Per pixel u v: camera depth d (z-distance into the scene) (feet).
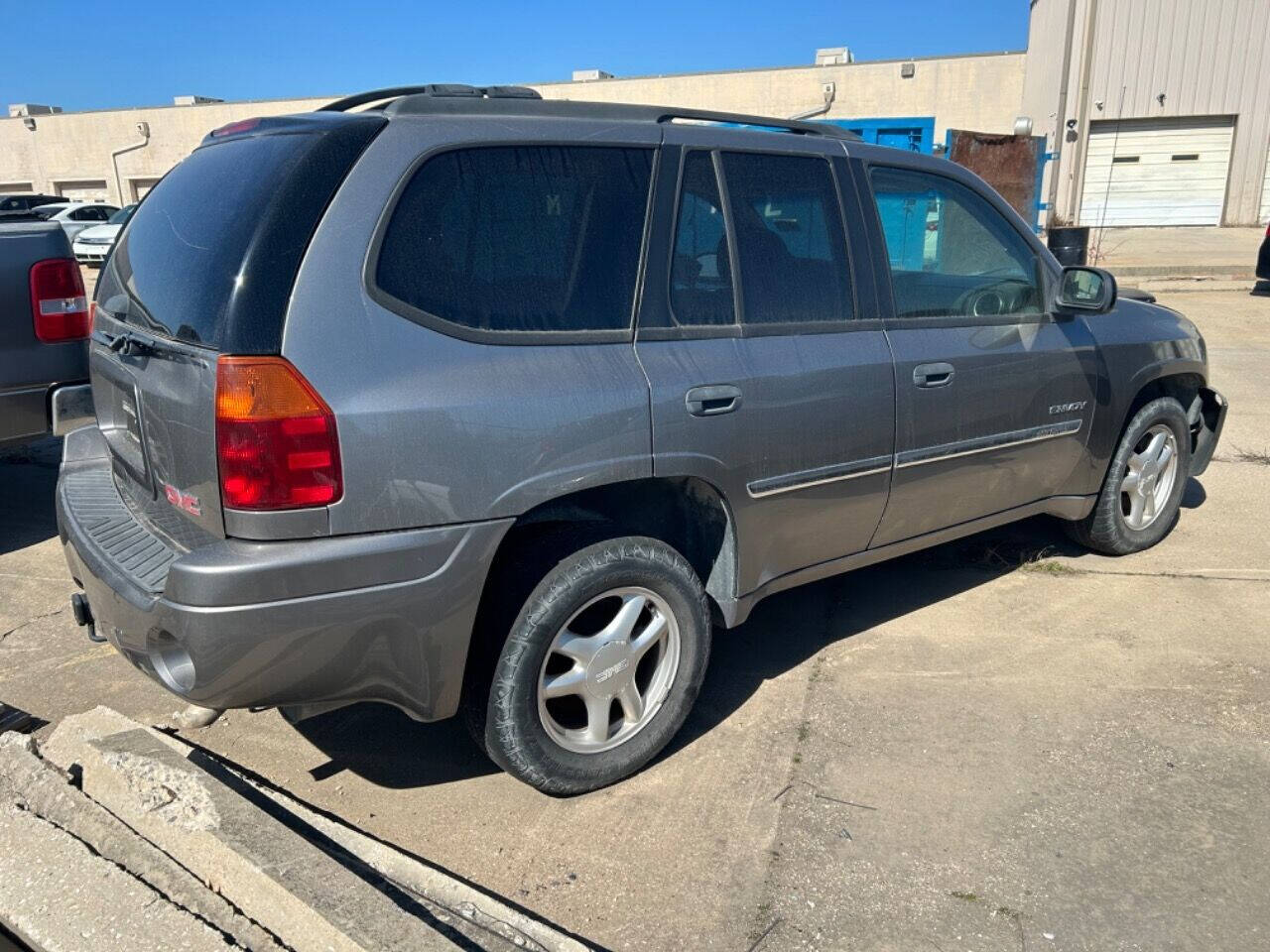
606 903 8.33
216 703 8.04
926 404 11.64
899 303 11.62
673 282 9.71
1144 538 15.60
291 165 8.25
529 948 7.44
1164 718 10.94
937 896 8.34
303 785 10.07
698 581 10.07
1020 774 9.99
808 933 7.97
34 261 14.85
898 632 13.23
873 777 10.00
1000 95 98.02
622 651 9.64
